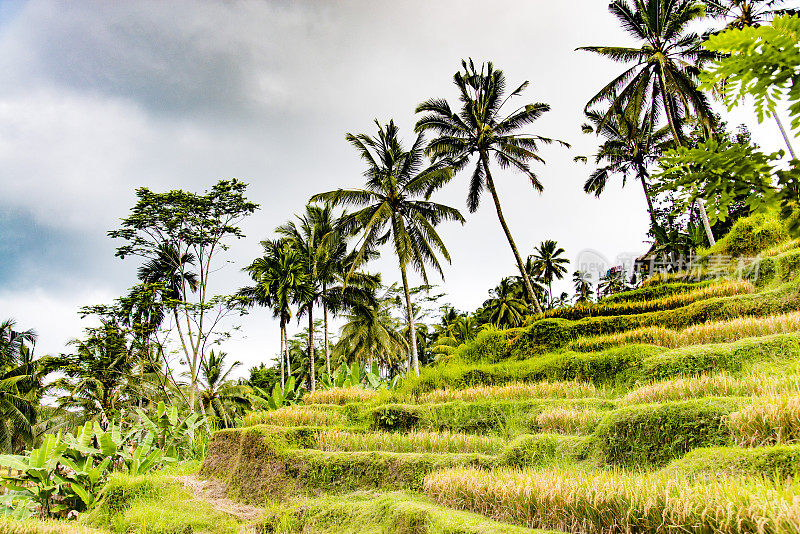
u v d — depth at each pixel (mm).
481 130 24453
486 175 24656
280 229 31219
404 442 10102
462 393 12727
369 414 12039
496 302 36094
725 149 1960
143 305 25219
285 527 7664
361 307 30922
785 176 1950
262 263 28344
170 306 25766
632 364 11258
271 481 10000
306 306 31719
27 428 24688
